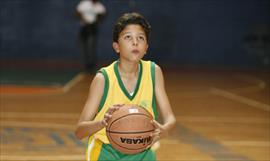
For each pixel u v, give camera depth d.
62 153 7.59
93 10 19.22
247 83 17.81
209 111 11.83
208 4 23.39
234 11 23.50
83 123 4.21
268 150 8.07
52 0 22.98
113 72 4.36
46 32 23.16
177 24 23.33
